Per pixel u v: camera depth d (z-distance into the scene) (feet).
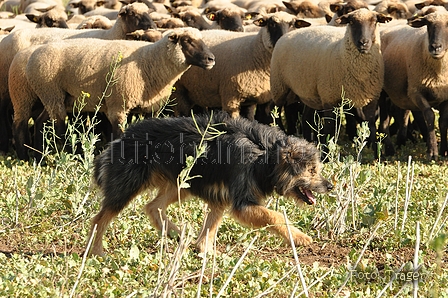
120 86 56.03
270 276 29.48
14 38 65.36
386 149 61.36
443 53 55.93
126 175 33.19
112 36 69.82
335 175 39.78
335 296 26.71
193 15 80.53
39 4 111.14
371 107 59.41
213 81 63.21
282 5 97.35
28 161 59.11
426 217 38.99
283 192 32.09
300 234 30.96
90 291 27.66
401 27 63.41
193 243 35.14
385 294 28.58
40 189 43.45
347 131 66.74
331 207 38.60
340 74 57.72
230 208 32.40
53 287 26.78
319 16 86.17
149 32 66.44
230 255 33.19
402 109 63.87
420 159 59.26
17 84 60.08
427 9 67.97
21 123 60.95
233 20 77.41
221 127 32.68
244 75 62.13
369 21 56.49
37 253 32.86
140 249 34.63
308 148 32.09
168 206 39.24
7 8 129.39
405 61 59.57
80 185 40.19
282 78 62.95
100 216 33.53
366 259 31.78
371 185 45.98
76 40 59.16
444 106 60.08
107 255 32.55
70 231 36.60
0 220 38.42
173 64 56.59
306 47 60.44
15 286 27.17
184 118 33.50
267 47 62.49
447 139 61.87
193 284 28.84
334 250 35.06
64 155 40.55
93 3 111.45
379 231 36.83
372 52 57.21
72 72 57.31
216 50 63.16
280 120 68.54
